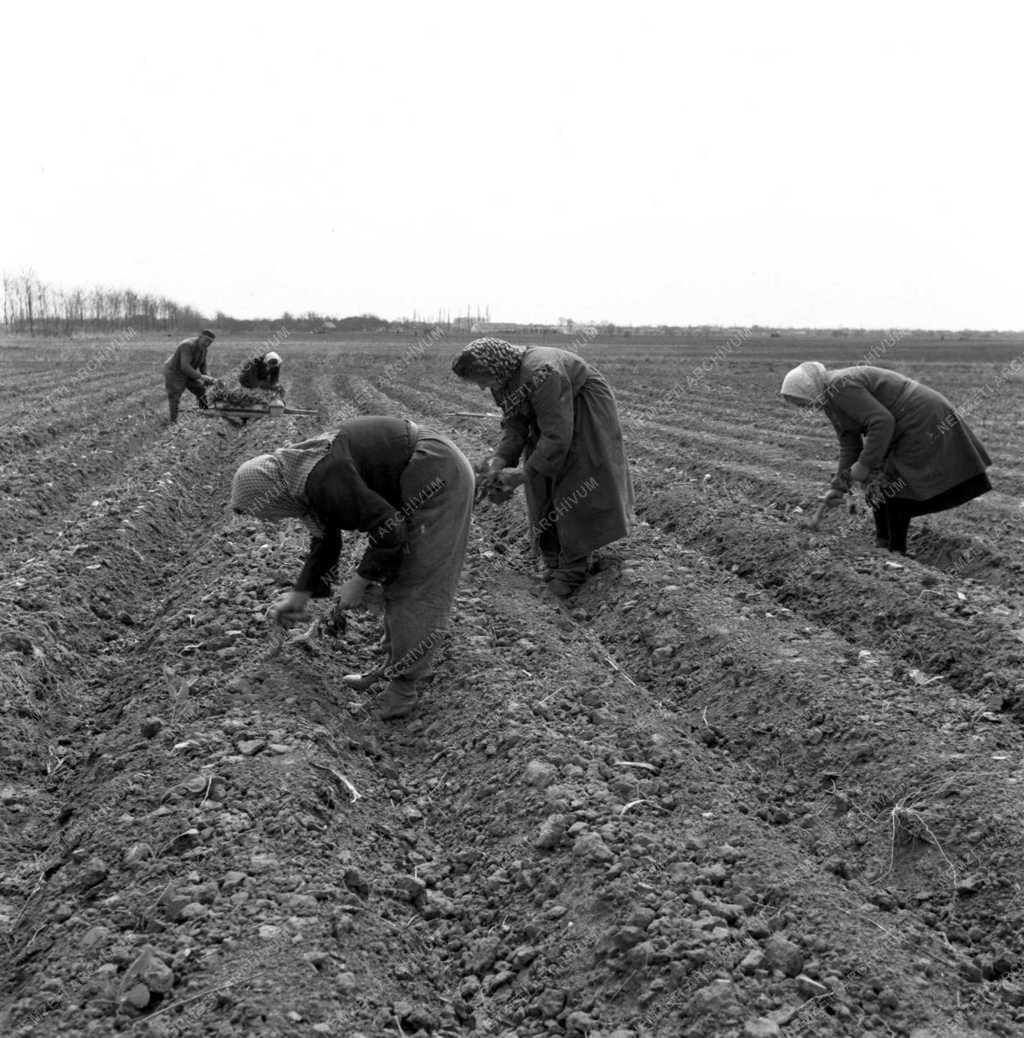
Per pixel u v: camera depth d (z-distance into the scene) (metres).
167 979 3.45
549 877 4.27
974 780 4.95
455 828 4.90
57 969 3.61
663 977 3.58
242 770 4.76
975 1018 3.52
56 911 4.01
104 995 3.44
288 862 4.14
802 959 3.69
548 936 3.99
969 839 4.61
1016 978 3.89
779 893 4.08
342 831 4.55
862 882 4.49
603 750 5.26
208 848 4.19
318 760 4.95
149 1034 3.21
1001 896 4.30
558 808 4.64
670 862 4.25
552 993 3.70
